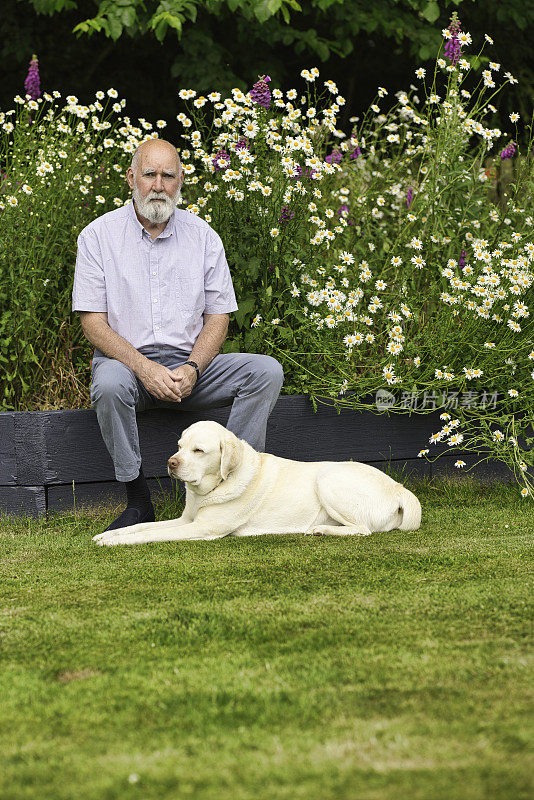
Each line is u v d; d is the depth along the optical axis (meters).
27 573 3.42
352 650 2.51
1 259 4.69
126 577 3.33
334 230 5.28
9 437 4.39
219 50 9.38
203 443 3.95
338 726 2.02
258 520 4.11
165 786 1.77
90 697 2.22
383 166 6.12
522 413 5.30
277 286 5.11
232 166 5.09
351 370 5.07
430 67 10.27
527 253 5.30
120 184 5.52
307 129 5.41
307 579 3.28
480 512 4.55
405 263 5.50
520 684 2.22
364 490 4.09
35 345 4.94
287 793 1.73
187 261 4.46
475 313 5.04
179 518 4.21
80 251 4.42
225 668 2.39
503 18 9.96
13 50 9.95
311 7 9.76
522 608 2.88
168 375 4.15
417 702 2.13
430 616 2.82
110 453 4.20
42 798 1.74
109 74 10.62
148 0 8.45
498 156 6.16
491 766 1.80
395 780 1.76
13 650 2.57
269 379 4.35
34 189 4.87
